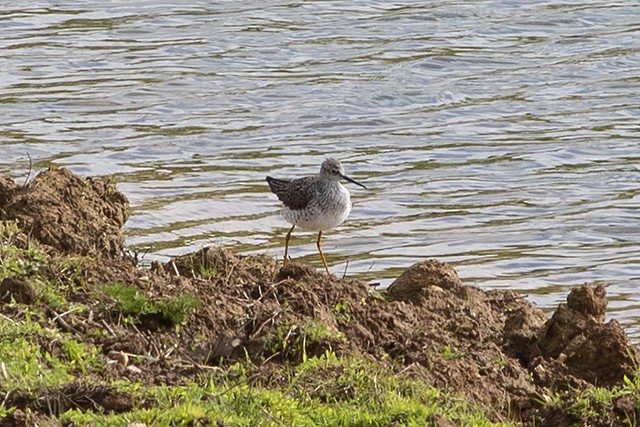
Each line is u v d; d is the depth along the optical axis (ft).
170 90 79.92
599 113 78.38
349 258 56.18
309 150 70.90
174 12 97.86
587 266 56.39
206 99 78.64
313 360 33.63
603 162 70.33
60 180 43.34
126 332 34.50
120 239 42.04
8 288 34.81
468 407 33.12
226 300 36.81
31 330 32.91
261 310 35.86
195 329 35.27
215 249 40.32
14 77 81.20
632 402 32.94
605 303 39.24
